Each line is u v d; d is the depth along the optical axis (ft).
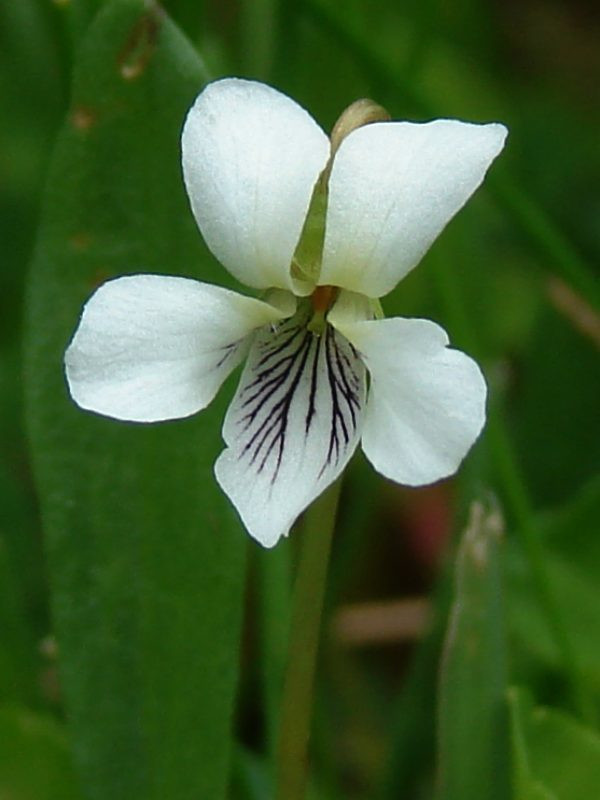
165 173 0.24
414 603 0.32
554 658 0.29
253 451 0.19
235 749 0.27
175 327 0.19
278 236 0.19
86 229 0.24
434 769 0.28
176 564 0.24
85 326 0.19
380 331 0.19
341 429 0.19
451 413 0.18
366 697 0.32
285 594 0.28
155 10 0.23
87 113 0.23
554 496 0.33
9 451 0.33
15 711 0.25
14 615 0.27
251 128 0.19
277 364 0.20
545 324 0.34
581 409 0.34
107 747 0.24
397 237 0.19
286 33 0.32
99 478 0.24
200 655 0.24
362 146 0.19
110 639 0.24
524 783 0.22
